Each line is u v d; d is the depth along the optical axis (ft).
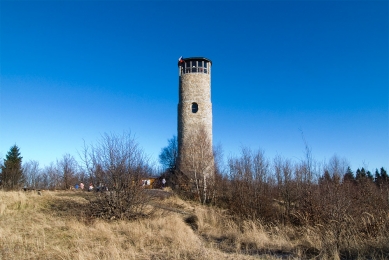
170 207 65.46
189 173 100.73
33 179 161.48
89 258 26.89
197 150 103.65
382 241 31.48
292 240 38.65
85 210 47.34
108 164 47.60
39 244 31.19
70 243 32.30
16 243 31.30
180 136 120.98
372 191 46.06
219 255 29.53
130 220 45.70
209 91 125.49
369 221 36.14
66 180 109.60
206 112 122.42
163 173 121.29
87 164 48.11
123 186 47.26
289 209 52.34
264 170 65.51
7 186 101.55
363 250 29.81
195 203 83.71
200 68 124.47
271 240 37.60
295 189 55.21
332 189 39.65
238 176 64.64
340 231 33.99
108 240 34.19
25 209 49.83
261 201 55.52
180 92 124.57
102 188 47.19
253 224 42.73
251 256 29.76
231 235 40.29
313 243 33.55
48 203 54.85
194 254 29.37
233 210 58.29
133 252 29.50
